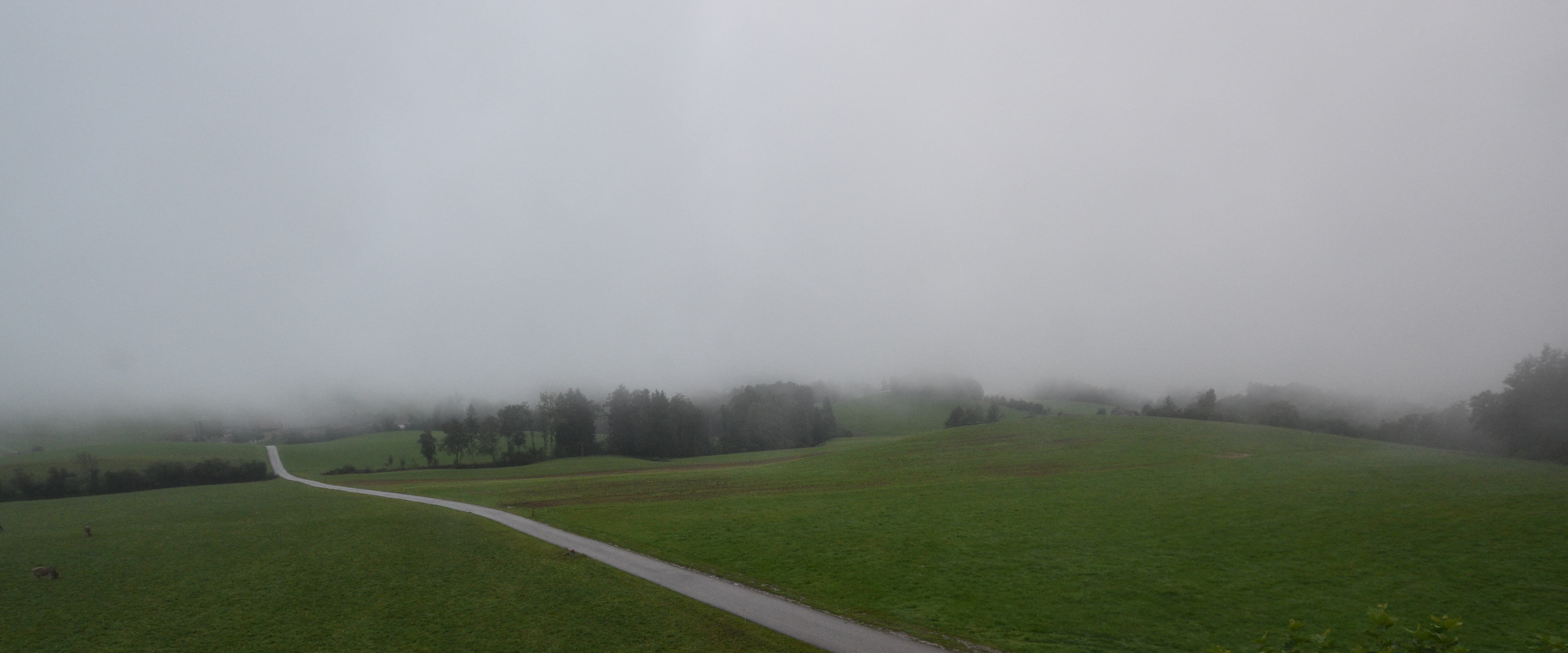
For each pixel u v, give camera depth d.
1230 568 33.62
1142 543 39.00
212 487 103.31
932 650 24.97
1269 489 52.50
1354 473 57.88
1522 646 23.91
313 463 136.12
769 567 36.91
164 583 39.28
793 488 70.31
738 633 27.41
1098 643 25.16
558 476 103.19
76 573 42.06
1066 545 39.06
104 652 29.16
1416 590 29.41
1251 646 24.34
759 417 172.00
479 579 37.44
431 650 27.83
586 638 28.02
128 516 70.56
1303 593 29.67
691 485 76.69
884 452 96.88
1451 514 40.94
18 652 29.53
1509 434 70.31
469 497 74.50
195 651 28.84
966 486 62.75
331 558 44.12
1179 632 25.89
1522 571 30.89
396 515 59.22
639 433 159.00
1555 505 41.78
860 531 44.72
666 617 29.72
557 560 40.44
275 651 28.47
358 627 30.88
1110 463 73.44
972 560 36.50
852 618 28.69
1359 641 24.64
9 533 60.38
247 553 46.56
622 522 51.94
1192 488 55.03
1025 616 28.06
